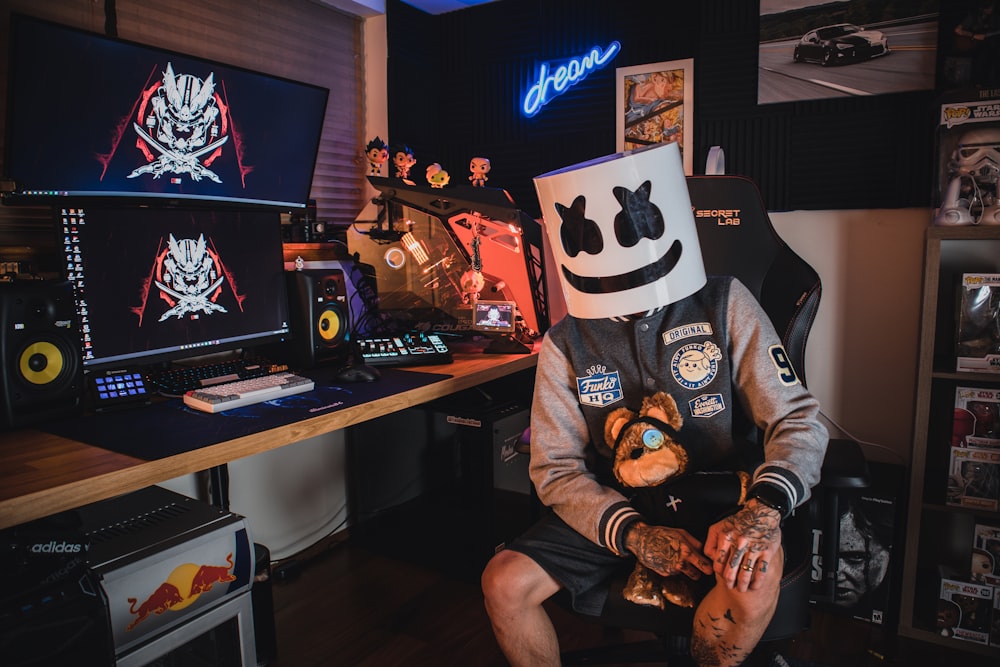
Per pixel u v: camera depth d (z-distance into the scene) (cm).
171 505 154
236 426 138
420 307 241
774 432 125
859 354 228
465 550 219
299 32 250
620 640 189
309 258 231
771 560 109
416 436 225
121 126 173
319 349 202
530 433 144
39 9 175
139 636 129
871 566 193
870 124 217
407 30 279
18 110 150
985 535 182
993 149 175
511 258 230
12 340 134
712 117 238
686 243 127
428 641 188
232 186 206
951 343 211
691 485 122
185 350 174
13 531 109
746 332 131
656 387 133
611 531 121
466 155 294
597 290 128
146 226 164
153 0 201
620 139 258
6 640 105
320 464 244
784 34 224
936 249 179
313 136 226
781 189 231
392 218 238
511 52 278
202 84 189
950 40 205
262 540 226
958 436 182
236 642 149
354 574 227
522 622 126
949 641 186
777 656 178
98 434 133
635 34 252
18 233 173
